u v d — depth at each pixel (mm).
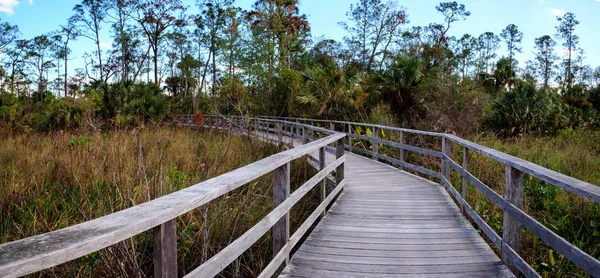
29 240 1143
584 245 5031
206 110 32812
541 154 9672
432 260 3498
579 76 56750
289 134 13984
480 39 58312
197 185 2020
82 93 19109
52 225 4023
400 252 3695
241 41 27312
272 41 26906
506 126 15398
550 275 4469
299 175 7617
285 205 3109
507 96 16188
